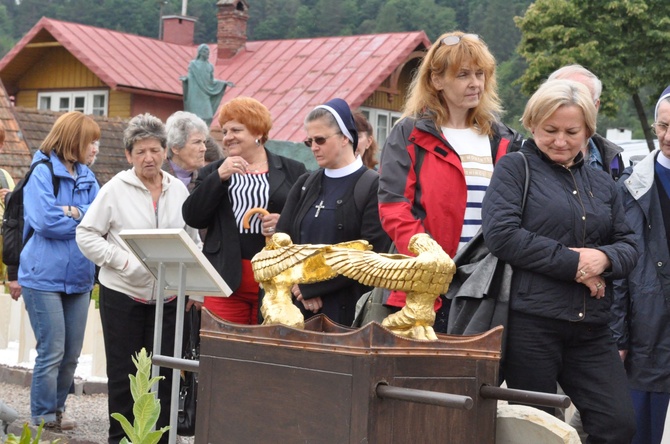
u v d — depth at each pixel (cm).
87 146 802
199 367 420
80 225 715
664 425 586
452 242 549
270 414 389
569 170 509
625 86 4106
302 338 379
